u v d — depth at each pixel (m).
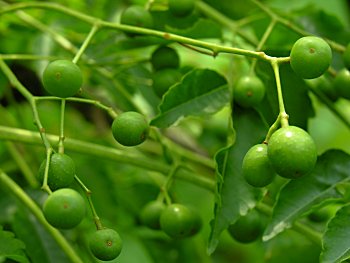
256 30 0.37
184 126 0.42
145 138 0.30
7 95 0.39
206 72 0.32
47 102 0.42
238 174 0.31
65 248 0.32
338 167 0.31
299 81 0.33
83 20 0.33
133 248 0.39
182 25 0.35
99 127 0.42
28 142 0.33
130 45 0.34
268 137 0.28
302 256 0.39
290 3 0.44
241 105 0.32
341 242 0.28
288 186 0.31
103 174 0.39
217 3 0.40
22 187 0.37
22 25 0.39
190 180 0.33
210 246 0.30
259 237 0.35
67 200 0.27
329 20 0.36
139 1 0.40
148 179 0.40
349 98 0.34
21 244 0.31
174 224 0.32
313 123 0.47
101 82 0.38
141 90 0.37
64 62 0.30
